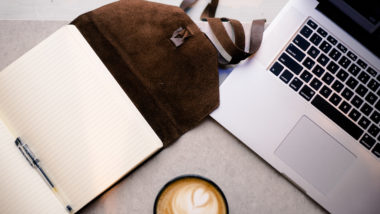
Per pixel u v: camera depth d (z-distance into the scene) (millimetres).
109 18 466
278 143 458
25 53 431
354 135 460
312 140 459
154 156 458
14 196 375
